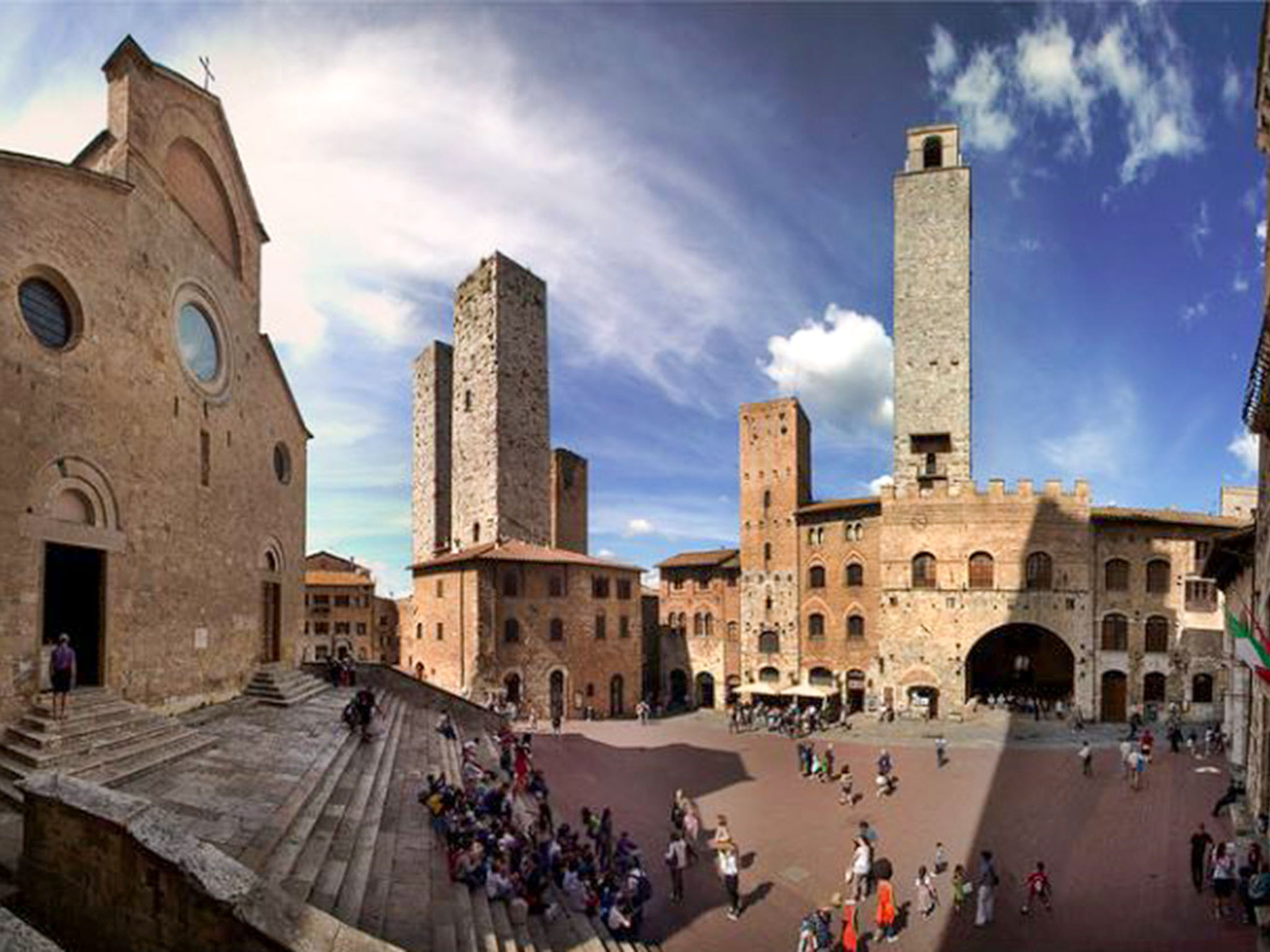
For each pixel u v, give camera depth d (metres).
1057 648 55.72
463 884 16.58
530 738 43.09
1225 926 19.58
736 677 66.88
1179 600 49.66
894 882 23.95
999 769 36.78
